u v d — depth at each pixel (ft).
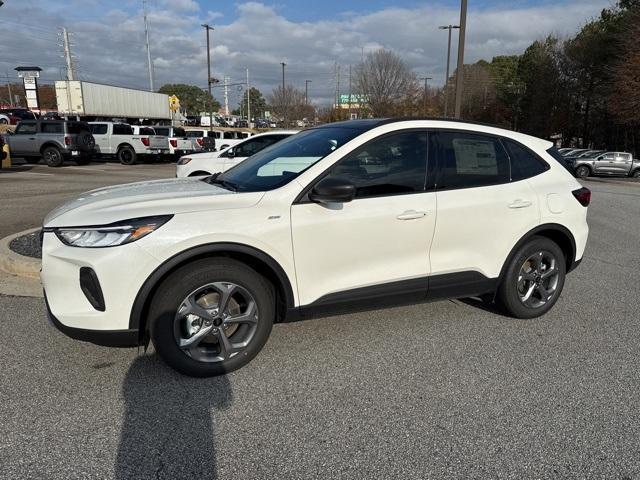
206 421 8.79
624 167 81.92
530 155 13.46
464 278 12.38
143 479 7.32
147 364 10.73
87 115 95.40
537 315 13.88
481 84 201.46
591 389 10.10
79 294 9.24
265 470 7.57
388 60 139.03
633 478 7.48
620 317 14.23
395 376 10.52
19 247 17.97
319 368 10.81
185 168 32.40
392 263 11.37
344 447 8.14
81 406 9.14
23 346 11.44
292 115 205.05
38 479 7.24
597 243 25.34
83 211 9.68
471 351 11.78
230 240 9.63
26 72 153.79
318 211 10.39
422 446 8.19
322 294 10.79
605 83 114.32
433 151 11.82
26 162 69.36
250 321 10.38
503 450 8.11
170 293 9.51
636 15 97.14
